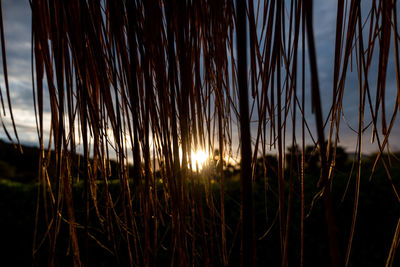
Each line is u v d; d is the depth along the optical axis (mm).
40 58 469
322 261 2879
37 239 3633
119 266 506
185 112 462
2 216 3711
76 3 456
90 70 513
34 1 438
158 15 476
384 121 443
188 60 479
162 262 2717
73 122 497
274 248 3084
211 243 478
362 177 3381
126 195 515
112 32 467
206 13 509
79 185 3338
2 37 417
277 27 388
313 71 249
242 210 345
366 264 2773
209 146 545
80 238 3158
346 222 3125
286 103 416
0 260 3443
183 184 465
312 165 3137
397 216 3008
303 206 356
